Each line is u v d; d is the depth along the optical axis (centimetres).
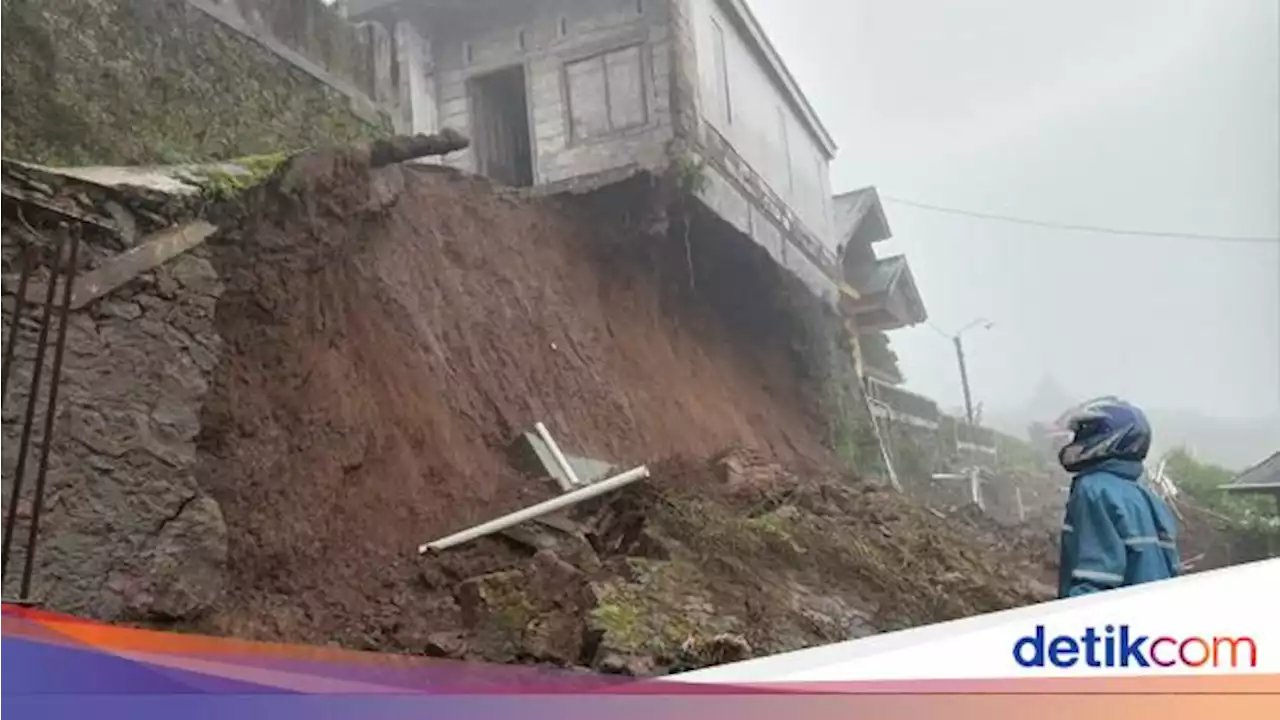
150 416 329
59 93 416
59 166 388
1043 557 283
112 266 338
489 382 378
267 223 404
